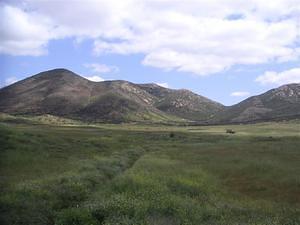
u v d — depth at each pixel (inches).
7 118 7406.5
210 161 1593.3
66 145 2038.6
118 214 631.8
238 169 1333.7
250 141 2992.1
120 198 722.2
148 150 2402.8
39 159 1451.8
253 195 978.1
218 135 4596.5
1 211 615.8
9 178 984.9
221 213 711.1
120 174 1131.3
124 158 1690.5
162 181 986.7
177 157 1812.3
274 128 6481.3
